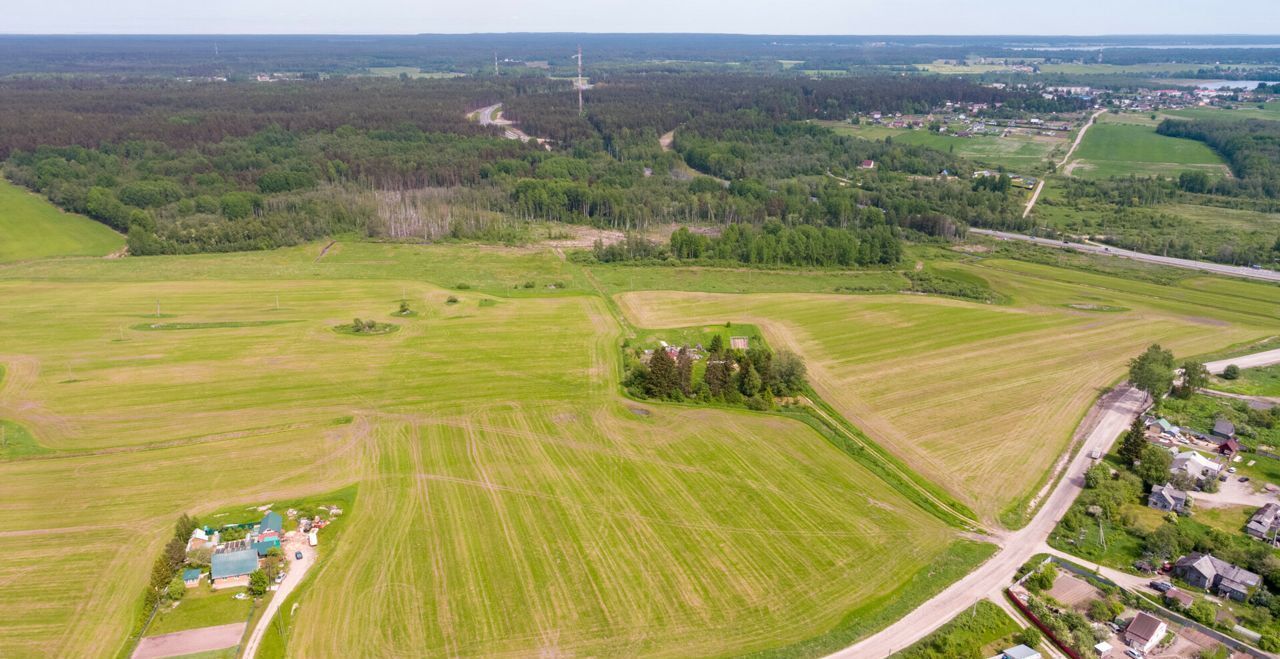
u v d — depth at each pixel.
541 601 79.06
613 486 100.75
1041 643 74.19
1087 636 73.88
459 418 119.19
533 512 94.56
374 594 79.75
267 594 79.75
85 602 77.94
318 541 88.31
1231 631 75.56
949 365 142.62
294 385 129.88
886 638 74.69
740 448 111.19
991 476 104.44
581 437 113.81
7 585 80.00
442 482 100.94
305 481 100.50
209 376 133.00
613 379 134.50
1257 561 84.50
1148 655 72.88
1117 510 95.62
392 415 119.69
